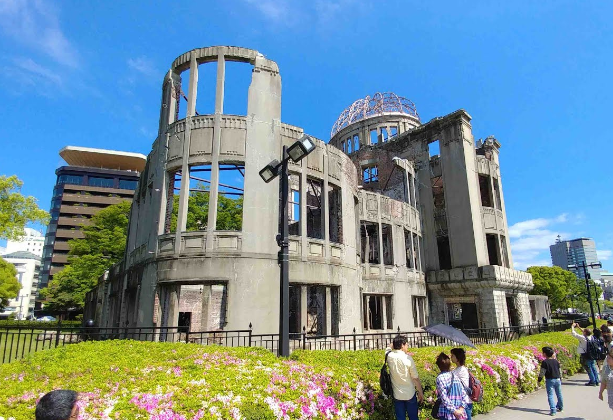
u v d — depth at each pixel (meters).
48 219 29.67
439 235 30.27
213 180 16.25
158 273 15.89
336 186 19.84
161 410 4.60
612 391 7.38
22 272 112.88
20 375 6.23
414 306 27.31
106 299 27.17
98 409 4.52
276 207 16.70
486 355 10.58
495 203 31.30
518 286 27.81
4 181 27.23
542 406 9.75
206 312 15.75
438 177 31.67
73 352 8.00
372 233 27.88
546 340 14.82
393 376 6.43
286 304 8.99
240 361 7.82
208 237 15.59
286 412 5.35
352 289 19.08
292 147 9.28
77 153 89.12
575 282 68.25
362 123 39.31
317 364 7.91
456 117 30.22
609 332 12.69
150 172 19.36
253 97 17.47
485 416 8.80
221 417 4.75
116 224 40.72
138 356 7.93
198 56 18.09
